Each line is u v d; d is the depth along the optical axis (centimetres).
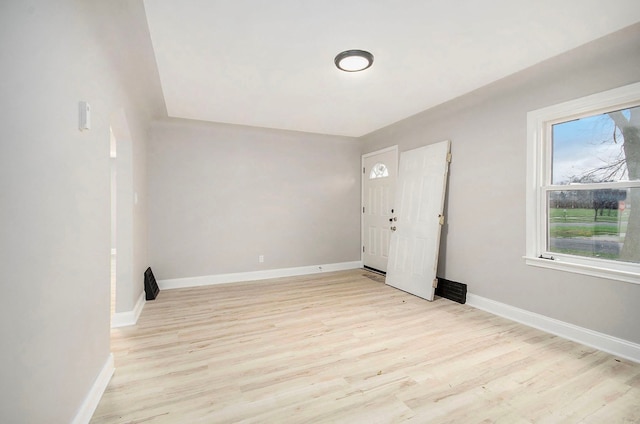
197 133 423
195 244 425
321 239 511
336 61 233
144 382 188
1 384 88
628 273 215
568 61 240
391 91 300
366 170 526
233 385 185
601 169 239
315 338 252
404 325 279
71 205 137
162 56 228
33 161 105
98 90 171
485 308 318
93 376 165
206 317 300
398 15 182
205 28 193
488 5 172
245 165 453
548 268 264
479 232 325
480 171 324
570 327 249
